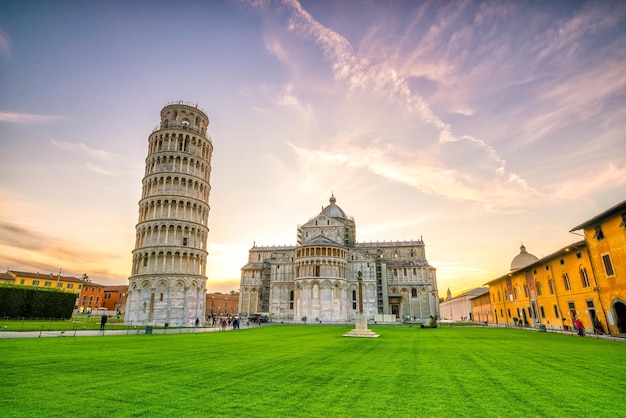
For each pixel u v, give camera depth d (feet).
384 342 105.09
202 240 240.53
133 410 33.47
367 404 35.99
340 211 393.50
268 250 430.61
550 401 37.47
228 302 507.71
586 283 148.15
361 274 331.98
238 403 35.99
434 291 400.88
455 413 33.35
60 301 242.99
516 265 350.43
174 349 82.17
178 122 254.88
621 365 60.39
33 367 55.01
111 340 104.88
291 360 65.05
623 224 121.08
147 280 214.28
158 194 230.48
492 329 188.96
